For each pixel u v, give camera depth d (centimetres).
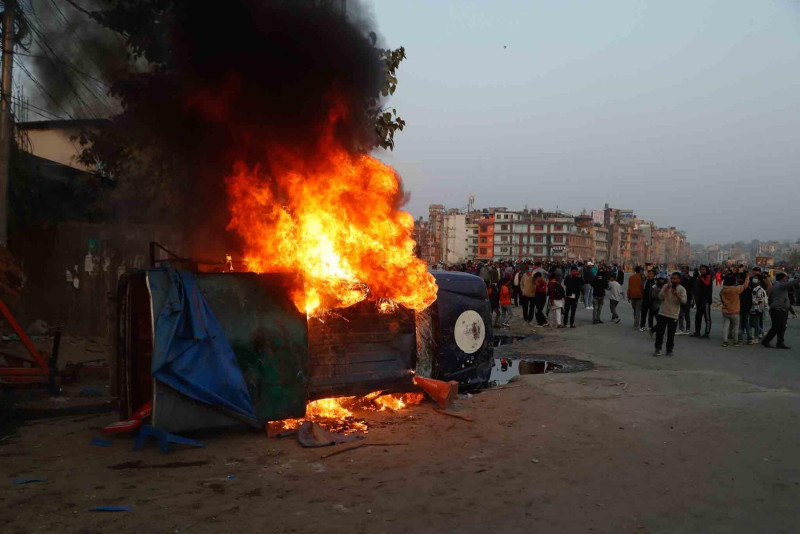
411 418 611
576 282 1530
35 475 436
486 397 709
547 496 409
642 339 1309
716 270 3809
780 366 968
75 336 1070
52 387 694
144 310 562
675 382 784
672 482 437
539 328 1530
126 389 559
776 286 1188
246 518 367
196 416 509
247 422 525
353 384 606
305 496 403
